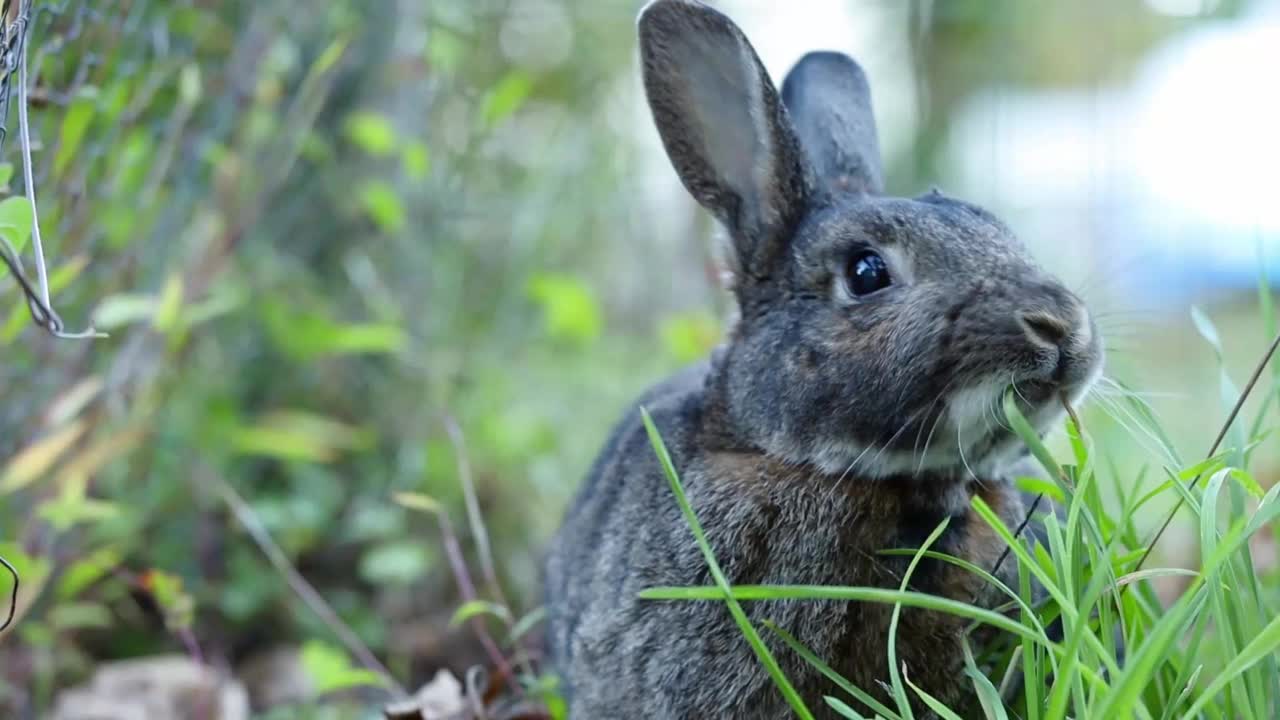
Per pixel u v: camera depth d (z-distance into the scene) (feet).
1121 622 2.72
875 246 2.85
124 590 3.60
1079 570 2.68
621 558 2.92
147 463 3.73
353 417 4.11
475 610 3.15
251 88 3.65
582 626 2.96
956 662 2.82
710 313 4.67
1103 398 2.88
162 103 3.55
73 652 3.49
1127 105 7.98
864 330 2.82
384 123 3.87
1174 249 6.91
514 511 3.97
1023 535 2.88
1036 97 7.92
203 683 3.37
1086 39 7.95
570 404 4.47
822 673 2.80
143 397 3.50
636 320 5.73
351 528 3.80
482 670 3.34
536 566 3.77
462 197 4.33
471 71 4.48
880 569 2.82
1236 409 2.77
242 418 3.97
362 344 3.79
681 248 5.66
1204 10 6.84
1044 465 2.70
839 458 2.84
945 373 2.78
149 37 3.39
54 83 3.07
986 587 2.82
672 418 2.99
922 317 2.79
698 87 2.98
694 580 2.85
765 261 2.93
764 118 2.93
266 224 4.09
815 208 2.95
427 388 4.06
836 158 3.17
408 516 3.88
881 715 2.75
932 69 7.44
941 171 7.27
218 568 3.73
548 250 4.81
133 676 3.40
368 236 4.22
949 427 2.79
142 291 3.58
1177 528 3.97
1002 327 2.76
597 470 3.26
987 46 7.48
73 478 3.25
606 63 5.40
